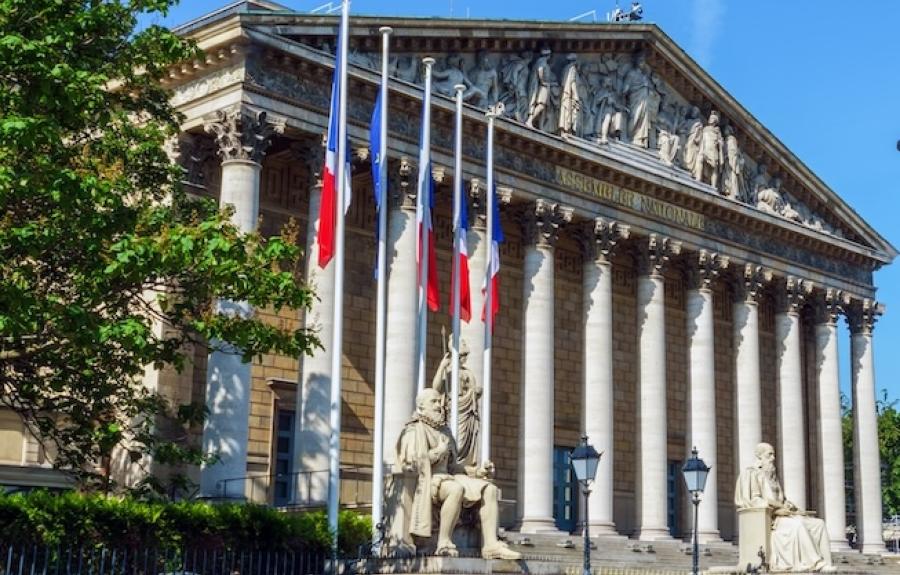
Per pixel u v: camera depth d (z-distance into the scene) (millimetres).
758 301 81438
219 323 35594
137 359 36000
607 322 69812
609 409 68938
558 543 62875
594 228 70188
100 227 31422
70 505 36281
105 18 33531
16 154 30031
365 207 65438
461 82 64250
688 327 76938
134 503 38031
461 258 54688
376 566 29422
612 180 71500
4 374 36312
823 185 87062
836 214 88938
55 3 31422
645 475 71375
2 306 29781
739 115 80875
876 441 89688
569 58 70125
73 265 33406
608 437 68500
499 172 65438
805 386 90500
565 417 73625
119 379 39688
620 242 73000
